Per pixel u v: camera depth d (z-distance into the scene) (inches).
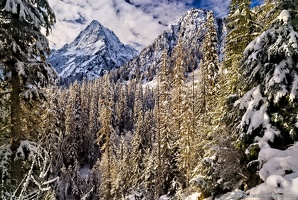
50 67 396.2
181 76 1254.3
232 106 492.7
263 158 352.5
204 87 1123.9
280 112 375.9
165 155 1244.5
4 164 348.8
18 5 362.3
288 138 370.9
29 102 402.9
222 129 517.0
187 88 1216.8
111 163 1525.6
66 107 2269.9
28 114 407.2
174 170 1210.0
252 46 421.1
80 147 2365.9
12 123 375.6
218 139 520.7
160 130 1269.7
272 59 394.0
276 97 369.1
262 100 400.2
